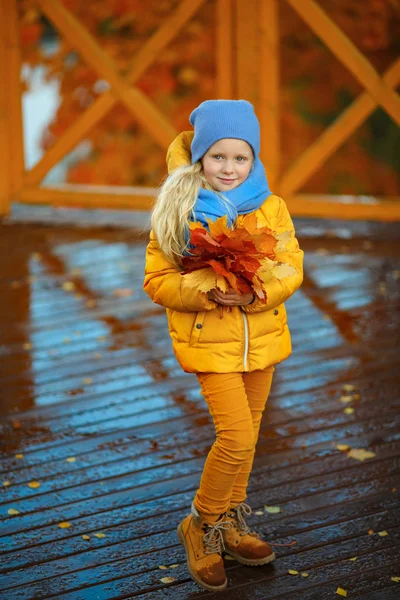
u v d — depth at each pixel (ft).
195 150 13.91
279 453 18.33
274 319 13.98
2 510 16.30
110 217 34.32
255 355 13.80
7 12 33.22
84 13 47.11
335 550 14.97
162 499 16.67
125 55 47.24
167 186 13.78
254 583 14.16
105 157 50.19
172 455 18.34
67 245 31.91
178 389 21.53
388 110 32.07
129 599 13.79
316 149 32.65
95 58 33.35
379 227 32.81
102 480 17.39
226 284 12.86
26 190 34.86
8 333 24.91
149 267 13.84
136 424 19.75
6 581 14.23
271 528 15.64
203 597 13.83
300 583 14.12
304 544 15.16
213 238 12.84
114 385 21.79
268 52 31.76
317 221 33.30
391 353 23.18
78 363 23.06
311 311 26.09
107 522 15.93
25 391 21.49
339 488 16.90
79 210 34.71
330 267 29.50
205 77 46.96
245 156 13.78
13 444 18.89
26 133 49.37
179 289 13.35
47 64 47.57
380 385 21.40
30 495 16.84
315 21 31.76
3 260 30.45
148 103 33.40
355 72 31.91
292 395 21.04
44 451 18.60
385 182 51.39
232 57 32.04
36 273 29.37
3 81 33.81
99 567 14.61
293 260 13.97
